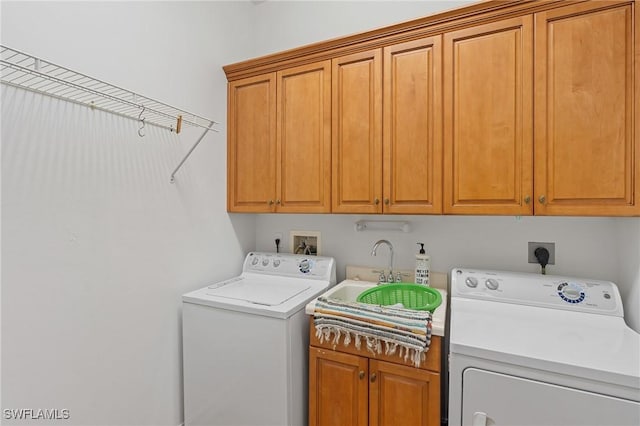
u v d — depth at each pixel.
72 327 1.28
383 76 1.63
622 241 1.44
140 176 1.54
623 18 1.22
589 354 1.03
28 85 1.14
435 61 1.52
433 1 1.84
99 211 1.37
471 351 1.10
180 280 1.76
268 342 1.47
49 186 1.20
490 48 1.42
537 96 1.34
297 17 2.23
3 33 1.08
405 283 1.86
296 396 1.51
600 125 1.25
